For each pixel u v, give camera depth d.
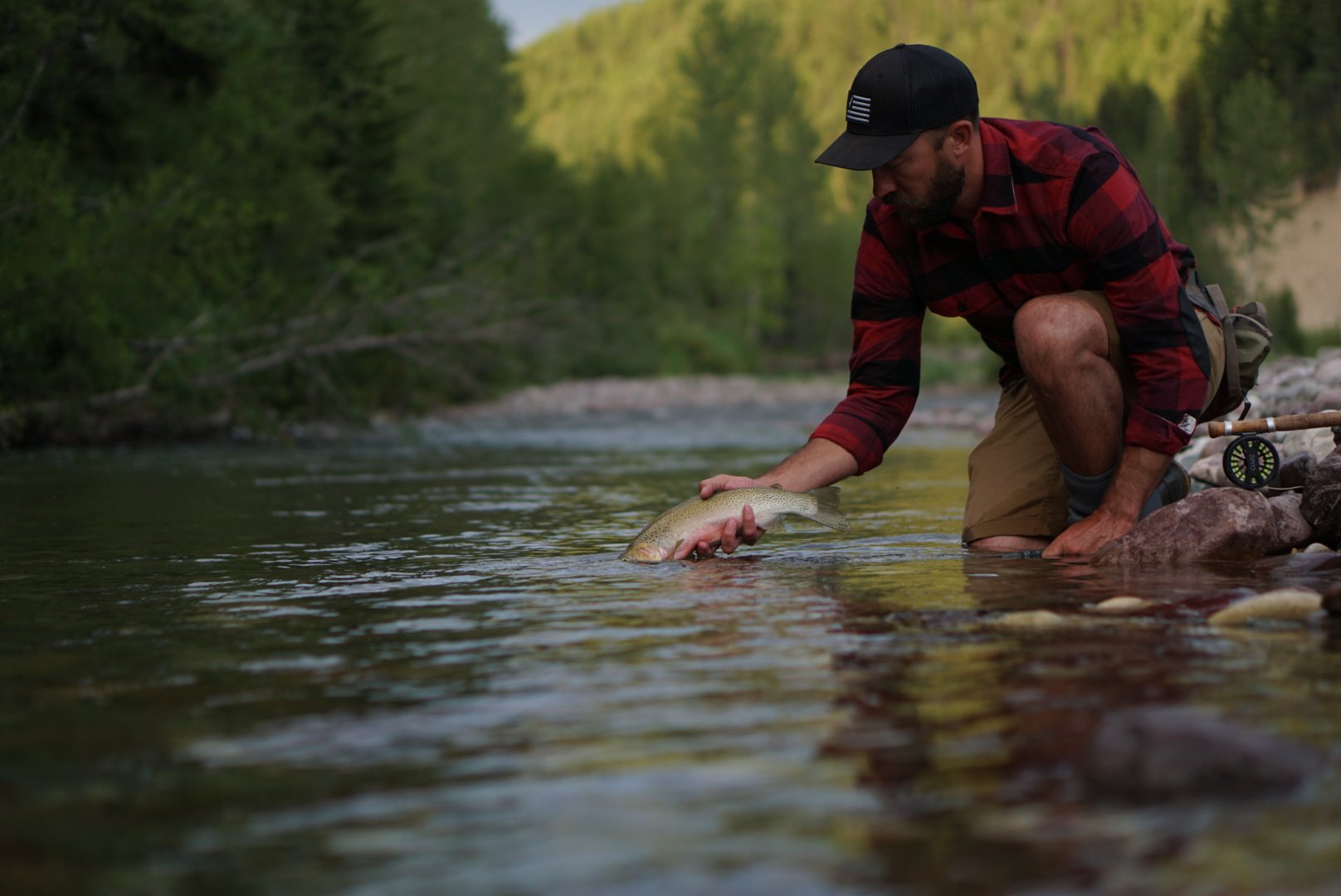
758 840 1.29
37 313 12.58
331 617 2.81
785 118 78.19
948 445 12.61
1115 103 64.12
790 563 3.67
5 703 1.97
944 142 3.62
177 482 8.52
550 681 2.07
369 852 1.28
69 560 4.05
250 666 2.26
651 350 46.00
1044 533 3.96
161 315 14.95
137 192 13.77
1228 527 3.41
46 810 1.42
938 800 1.39
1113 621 2.48
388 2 33.50
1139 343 3.65
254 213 15.27
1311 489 3.56
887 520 5.18
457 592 3.19
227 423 16.38
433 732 1.76
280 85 18.03
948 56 3.65
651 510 5.85
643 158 81.19
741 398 30.70
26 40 13.20
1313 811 1.33
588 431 17.30
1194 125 56.16
